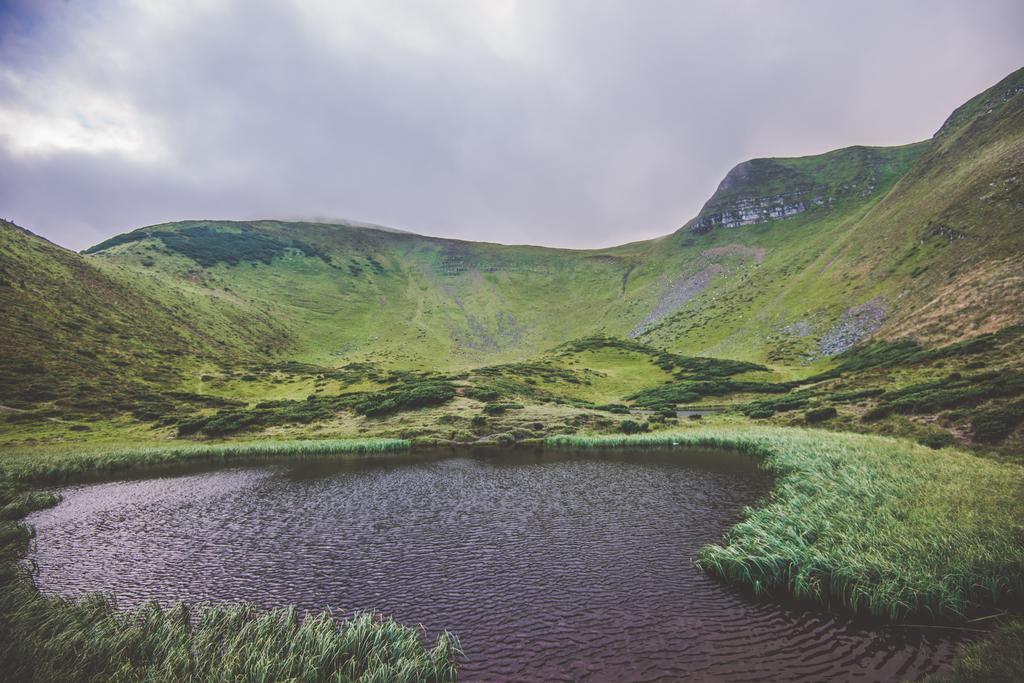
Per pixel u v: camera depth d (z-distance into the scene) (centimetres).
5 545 2455
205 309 18850
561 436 6094
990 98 19125
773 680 1185
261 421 7812
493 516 2852
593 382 13412
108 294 14575
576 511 2897
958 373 5931
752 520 2256
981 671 1071
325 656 1261
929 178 18125
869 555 1628
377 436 6750
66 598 1711
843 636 1370
